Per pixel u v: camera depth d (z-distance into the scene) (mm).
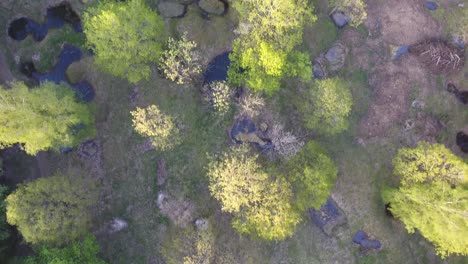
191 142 56656
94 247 49969
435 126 57688
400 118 57625
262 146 55875
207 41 57250
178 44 52281
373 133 57625
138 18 49469
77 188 49656
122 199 56281
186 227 54969
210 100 56344
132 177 56500
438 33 59031
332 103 50719
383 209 56812
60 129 48562
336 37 58219
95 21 48062
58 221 47344
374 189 57094
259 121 56656
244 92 56062
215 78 57188
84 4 57312
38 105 47156
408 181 51406
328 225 56875
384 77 58031
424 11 59156
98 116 56875
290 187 50562
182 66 52219
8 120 45656
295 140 53812
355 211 56938
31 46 57375
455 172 49062
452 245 49312
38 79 57344
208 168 52969
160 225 55688
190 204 55688
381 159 57375
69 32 57719
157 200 56031
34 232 46312
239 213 51031
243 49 50938
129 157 56656
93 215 55219
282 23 47812
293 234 56438
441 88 58500
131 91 57062
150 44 50438
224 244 55156
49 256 47812
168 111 56656
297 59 51562
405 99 57875
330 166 51750
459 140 58469
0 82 56656
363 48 58344
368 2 59062
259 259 55562
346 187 57094
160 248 55094
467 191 47719
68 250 48469
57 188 48094
